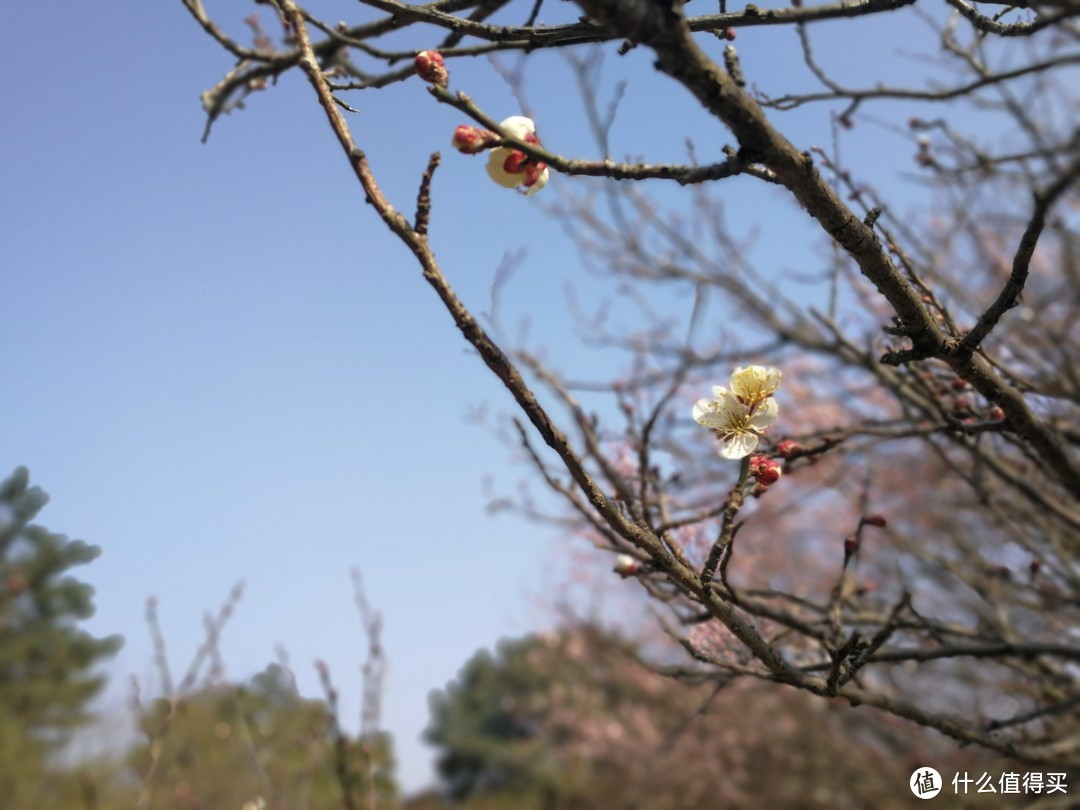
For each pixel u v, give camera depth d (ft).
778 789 28.58
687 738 32.40
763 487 6.69
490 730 79.05
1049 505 11.19
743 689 25.41
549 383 11.93
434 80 5.94
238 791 18.20
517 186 6.04
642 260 18.93
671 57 4.70
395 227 5.56
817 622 10.38
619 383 14.47
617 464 12.04
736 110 4.98
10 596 50.88
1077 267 15.67
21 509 55.98
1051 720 12.77
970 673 16.44
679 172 5.45
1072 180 5.39
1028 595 14.32
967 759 18.83
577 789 45.14
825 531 25.44
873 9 6.02
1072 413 12.72
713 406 7.02
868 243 6.10
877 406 20.16
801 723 27.86
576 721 38.60
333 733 13.55
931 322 6.83
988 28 7.48
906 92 10.52
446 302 5.50
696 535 11.12
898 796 22.02
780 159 5.33
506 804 62.59
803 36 10.84
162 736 15.34
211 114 8.45
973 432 8.46
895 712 8.14
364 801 13.50
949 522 16.98
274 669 16.55
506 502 14.65
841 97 10.85
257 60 8.43
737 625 6.59
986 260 17.84
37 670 48.49
